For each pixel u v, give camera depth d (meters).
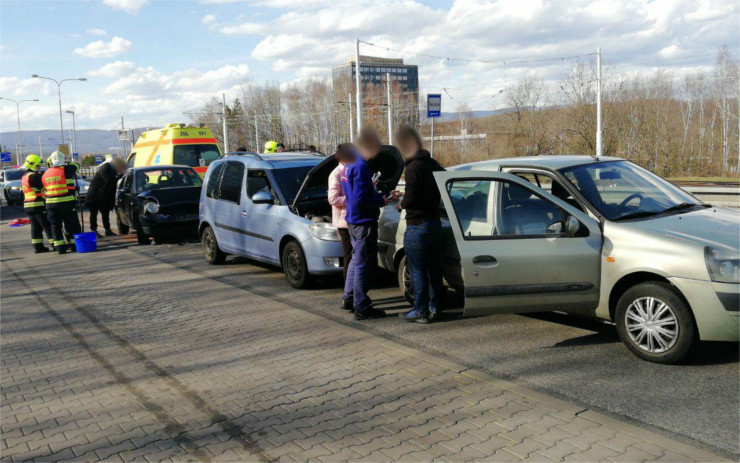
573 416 3.97
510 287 5.20
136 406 4.43
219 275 9.16
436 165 5.93
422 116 66.56
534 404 4.18
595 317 5.26
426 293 6.14
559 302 5.20
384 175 7.53
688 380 4.51
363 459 3.53
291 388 4.66
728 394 4.25
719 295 4.44
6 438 3.98
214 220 9.71
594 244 5.14
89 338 6.20
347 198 6.28
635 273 4.94
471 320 6.28
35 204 12.24
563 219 5.32
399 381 4.70
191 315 6.95
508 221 5.57
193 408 4.36
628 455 3.46
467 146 72.94
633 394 4.30
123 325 6.64
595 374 4.69
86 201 14.29
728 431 3.72
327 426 3.98
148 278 9.20
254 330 6.25
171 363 5.35
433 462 3.46
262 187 8.62
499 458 3.48
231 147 85.50
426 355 5.26
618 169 5.98
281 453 3.64
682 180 32.84
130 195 13.16
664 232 4.85
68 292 8.45
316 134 79.88
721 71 52.88
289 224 7.93
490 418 4.00
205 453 3.68
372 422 4.01
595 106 46.00
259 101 84.75
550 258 5.15
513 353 5.24
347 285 6.74
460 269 5.91
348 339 5.81
